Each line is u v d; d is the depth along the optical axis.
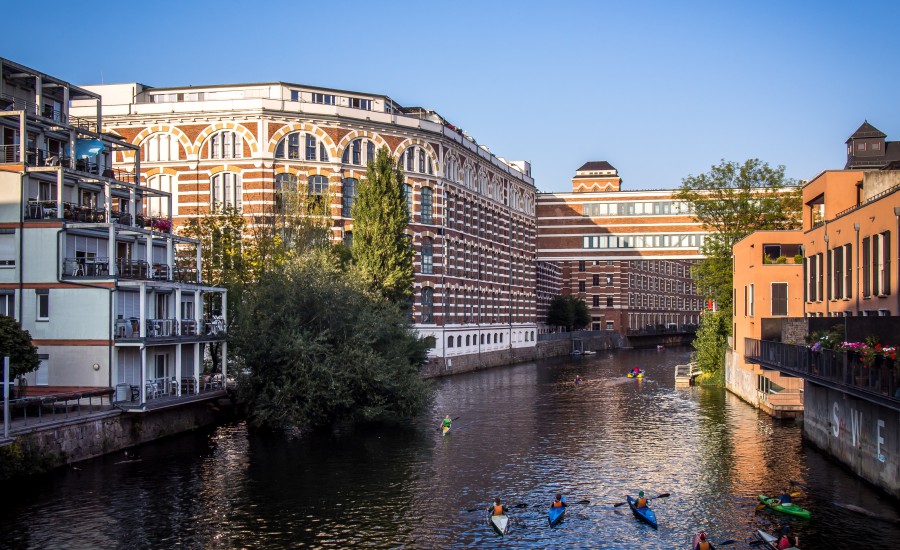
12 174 41.62
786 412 52.84
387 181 63.53
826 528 29.23
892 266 34.56
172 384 45.56
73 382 40.97
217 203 64.62
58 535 28.72
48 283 41.16
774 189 79.19
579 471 38.72
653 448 43.81
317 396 47.41
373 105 82.56
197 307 48.56
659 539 29.12
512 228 108.75
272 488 35.28
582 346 131.62
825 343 35.44
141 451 41.31
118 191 52.31
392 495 34.47
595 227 106.56
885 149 96.69
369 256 62.50
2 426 34.25
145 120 73.00
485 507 32.88
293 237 62.44
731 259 78.56
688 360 113.25
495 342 101.75
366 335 50.06
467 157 92.56
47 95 51.22
